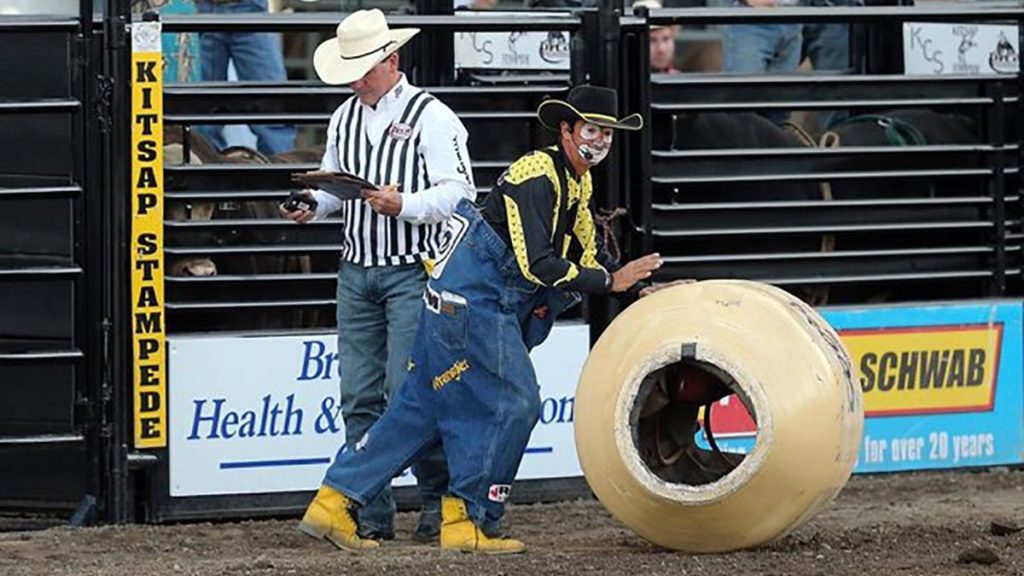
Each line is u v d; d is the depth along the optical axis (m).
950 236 31.97
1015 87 31.84
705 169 30.34
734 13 28.88
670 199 30.06
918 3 35.72
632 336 22.39
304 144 36.00
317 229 28.11
